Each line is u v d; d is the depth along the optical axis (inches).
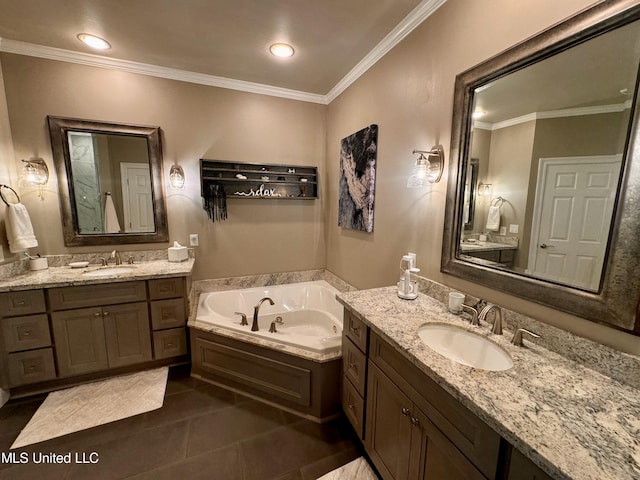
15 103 85.9
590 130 37.9
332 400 73.0
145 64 95.6
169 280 90.4
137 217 102.0
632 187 34.0
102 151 96.0
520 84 46.8
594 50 37.2
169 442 65.6
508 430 28.2
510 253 49.6
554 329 43.1
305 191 124.3
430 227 68.3
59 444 64.6
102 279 82.3
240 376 82.8
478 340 49.1
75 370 83.4
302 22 72.0
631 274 34.5
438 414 39.0
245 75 103.1
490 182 53.0
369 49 84.5
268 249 122.3
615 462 24.8
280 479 57.1
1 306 74.8
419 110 70.1
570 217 40.7
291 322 108.0
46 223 92.5
